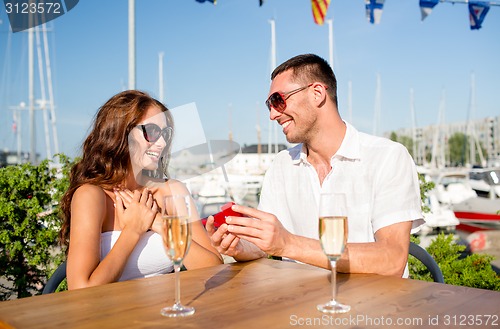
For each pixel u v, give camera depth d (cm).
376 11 438
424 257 224
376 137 244
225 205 178
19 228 349
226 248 192
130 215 210
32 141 2280
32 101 2266
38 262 350
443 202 940
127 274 220
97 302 138
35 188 359
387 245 187
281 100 246
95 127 232
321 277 169
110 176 225
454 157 5703
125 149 225
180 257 133
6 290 390
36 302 138
